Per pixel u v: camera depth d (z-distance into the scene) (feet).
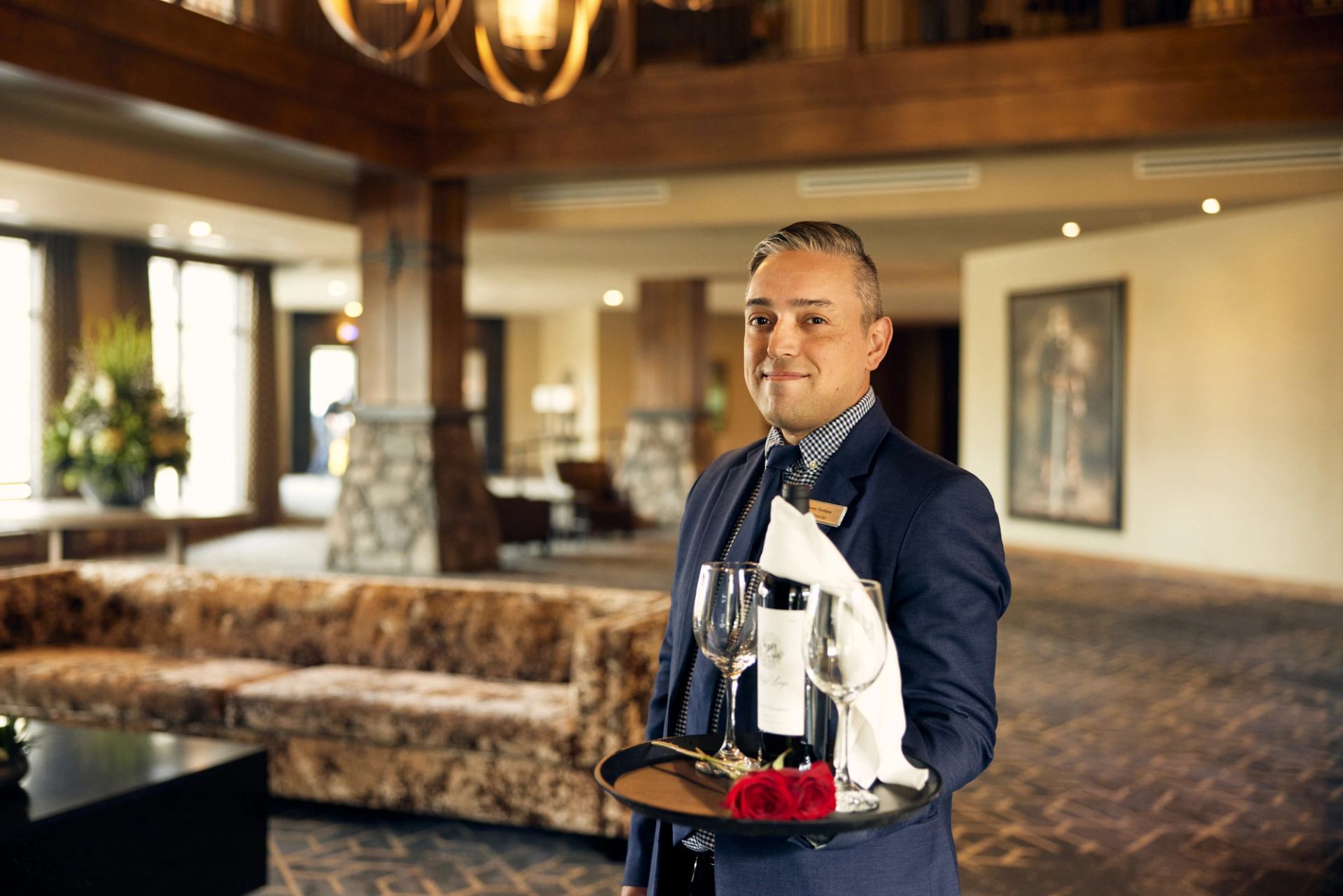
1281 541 31.73
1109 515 36.73
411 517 31.78
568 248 38.63
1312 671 21.07
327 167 30.73
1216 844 12.37
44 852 8.61
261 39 26.17
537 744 11.76
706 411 47.34
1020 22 30.50
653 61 32.96
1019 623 25.58
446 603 14.49
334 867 11.57
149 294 38.68
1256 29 24.91
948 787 3.84
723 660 4.33
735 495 5.29
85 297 36.94
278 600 15.19
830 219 30.96
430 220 31.96
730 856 4.33
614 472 54.90
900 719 3.82
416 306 32.07
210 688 13.15
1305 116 24.66
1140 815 13.28
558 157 30.66
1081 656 22.20
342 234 36.11
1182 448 34.45
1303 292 30.86
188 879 9.80
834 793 3.49
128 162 27.04
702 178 31.65
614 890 11.07
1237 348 32.71
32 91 22.77
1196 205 29.01
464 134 31.32
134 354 24.09
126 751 10.53
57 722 13.87
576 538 42.19
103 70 22.71
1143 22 28.68
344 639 14.75
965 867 11.68
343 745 12.63
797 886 4.24
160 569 16.12
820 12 33.09
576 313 64.23
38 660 14.61
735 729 4.66
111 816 9.11
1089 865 11.76
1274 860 11.90
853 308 4.67
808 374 4.65
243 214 31.60
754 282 4.76
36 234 35.50
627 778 4.00
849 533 4.54
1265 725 17.25
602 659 11.57
